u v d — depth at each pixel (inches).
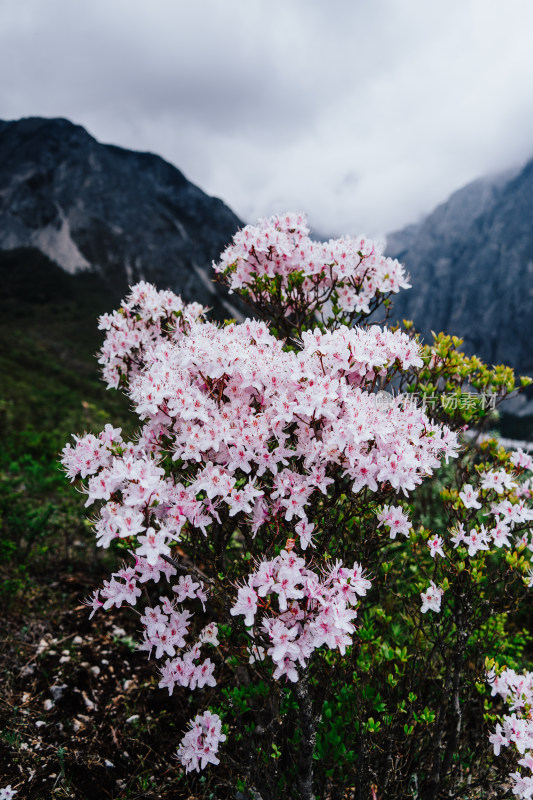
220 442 96.5
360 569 91.3
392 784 122.6
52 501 251.1
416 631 120.4
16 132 6988.2
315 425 99.0
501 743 106.0
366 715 118.6
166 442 109.0
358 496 107.3
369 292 140.7
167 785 123.6
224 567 111.2
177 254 6181.1
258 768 112.8
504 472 116.0
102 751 127.3
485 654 132.6
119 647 160.2
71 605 175.2
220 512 106.5
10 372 1206.9
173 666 101.0
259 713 120.2
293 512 93.4
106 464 99.3
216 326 122.4
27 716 131.8
